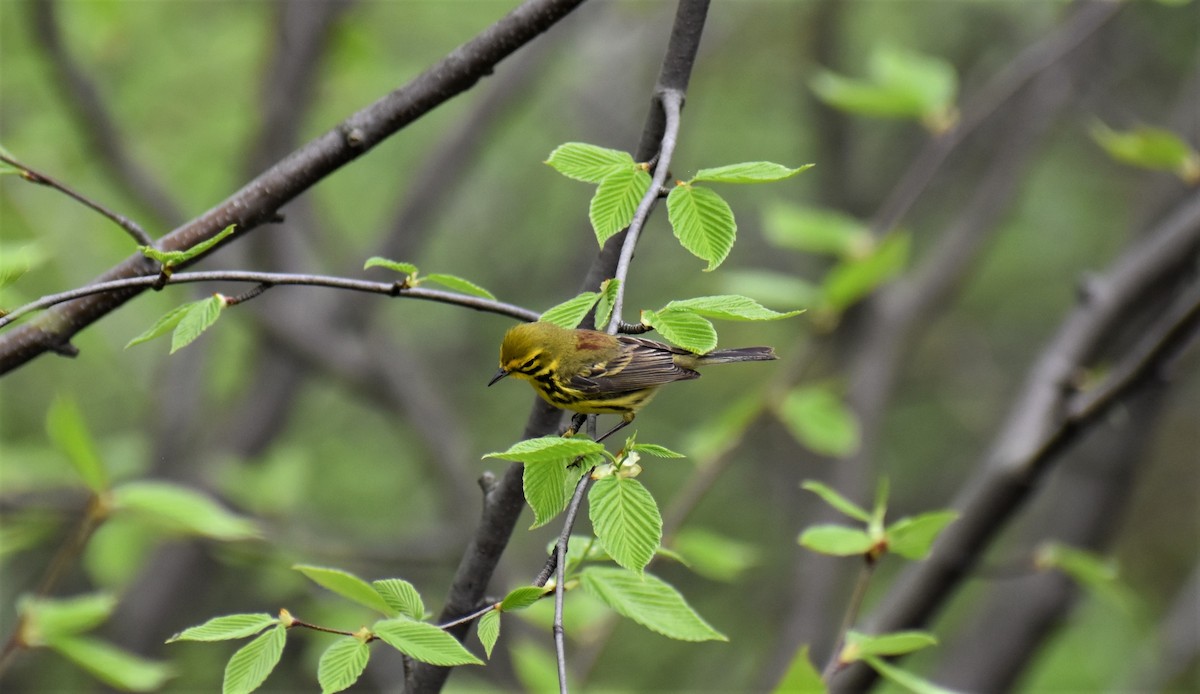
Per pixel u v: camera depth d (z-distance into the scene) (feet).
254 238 46.21
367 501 69.51
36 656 55.31
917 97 30.32
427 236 58.80
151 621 49.75
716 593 68.74
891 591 30.63
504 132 70.08
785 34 64.13
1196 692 57.57
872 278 29.86
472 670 38.78
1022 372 74.90
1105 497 38.27
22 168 16.25
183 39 52.54
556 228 76.54
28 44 44.62
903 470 74.79
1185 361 58.13
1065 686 48.88
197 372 51.88
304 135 50.31
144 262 18.43
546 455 12.59
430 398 49.75
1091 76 47.47
